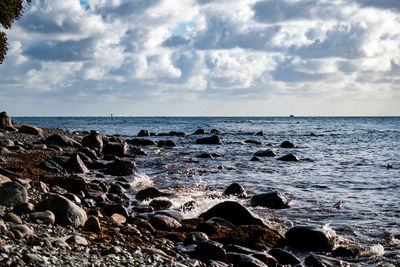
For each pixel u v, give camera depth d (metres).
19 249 4.82
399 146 36.44
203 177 17.53
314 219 10.44
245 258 6.53
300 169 20.34
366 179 17.23
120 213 9.43
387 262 7.28
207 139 37.97
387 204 12.20
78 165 17.41
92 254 5.59
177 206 11.55
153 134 52.28
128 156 25.22
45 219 6.76
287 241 8.20
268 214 10.99
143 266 5.40
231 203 9.85
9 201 7.39
